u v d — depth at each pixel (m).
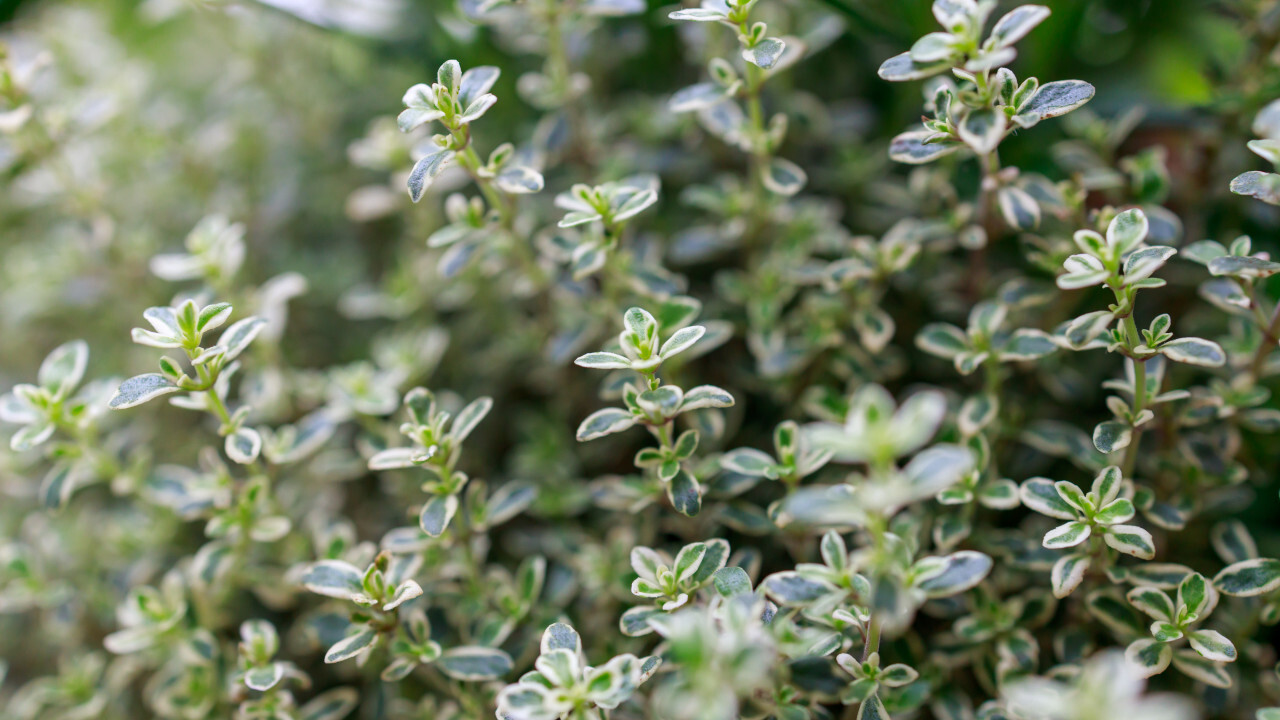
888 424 0.22
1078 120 0.30
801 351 0.29
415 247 0.33
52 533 0.30
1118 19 0.32
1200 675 0.25
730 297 0.30
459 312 0.33
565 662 0.24
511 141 0.33
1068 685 0.25
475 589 0.27
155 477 0.28
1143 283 0.24
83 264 0.33
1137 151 0.31
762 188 0.29
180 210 0.34
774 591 0.24
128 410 0.32
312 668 0.29
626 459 0.31
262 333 0.29
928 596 0.23
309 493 0.30
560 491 0.30
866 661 0.24
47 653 0.31
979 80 0.25
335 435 0.31
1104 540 0.25
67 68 0.35
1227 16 0.30
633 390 0.25
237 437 0.26
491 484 0.31
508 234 0.28
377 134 0.31
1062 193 0.28
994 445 0.28
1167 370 0.29
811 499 0.22
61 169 0.30
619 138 0.33
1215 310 0.29
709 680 0.22
